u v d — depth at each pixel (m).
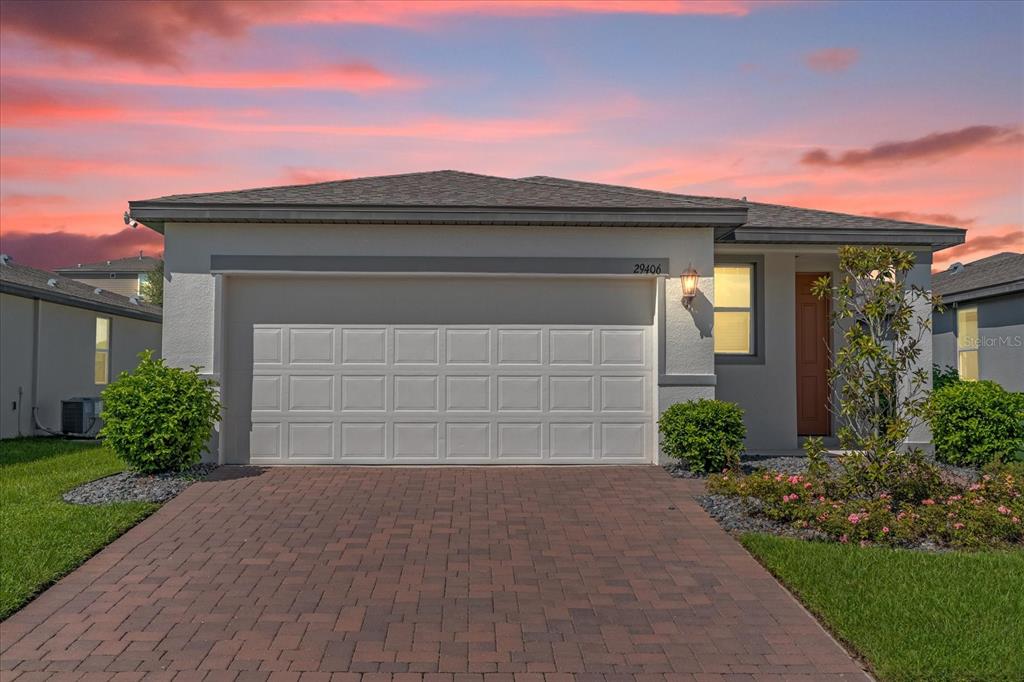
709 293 10.29
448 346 10.22
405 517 7.59
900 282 8.21
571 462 10.27
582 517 7.66
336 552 6.52
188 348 9.91
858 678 4.43
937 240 11.55
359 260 10.04
